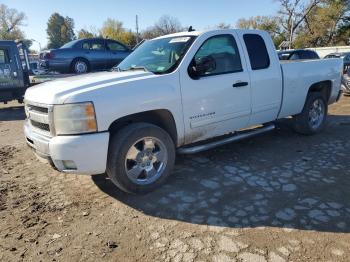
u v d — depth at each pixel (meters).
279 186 4.25
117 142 3.83
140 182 4.08
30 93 4.21
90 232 3.38
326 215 3.52
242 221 3.46
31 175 4.97
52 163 3.78
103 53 14.51
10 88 11.99
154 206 3.85
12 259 3.00
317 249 2.97
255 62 5.18
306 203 3.79
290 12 50.91
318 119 6.61
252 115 5.22
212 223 3.45
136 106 3.89
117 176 3.89
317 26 51.25
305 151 5.59
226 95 4.74
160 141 4.14
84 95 3.61
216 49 4.74
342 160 5.12
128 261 2.91
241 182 4.41
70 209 3.87
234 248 3.02
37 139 3.85
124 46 15.33
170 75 4.23
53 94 3.71
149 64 4.69
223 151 5.67
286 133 6.71
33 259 2.99
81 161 3.63
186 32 4.96
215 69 4.70
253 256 2.90
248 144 6.04
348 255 2.88
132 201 3.99
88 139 3.60
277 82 5.45
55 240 3.26
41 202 4.06
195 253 2.97
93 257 2.99
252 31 5.26
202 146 4.66
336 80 6.74
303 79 5.95
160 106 4.09
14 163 5.58
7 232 3.43
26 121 4.55
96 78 4.16
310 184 4.29
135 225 3.47
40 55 14.36
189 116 4.41
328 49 37.44
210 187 4.29
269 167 4.91
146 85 4.00
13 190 4.44
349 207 3.68
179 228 3.38
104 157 3.72
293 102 5.88
